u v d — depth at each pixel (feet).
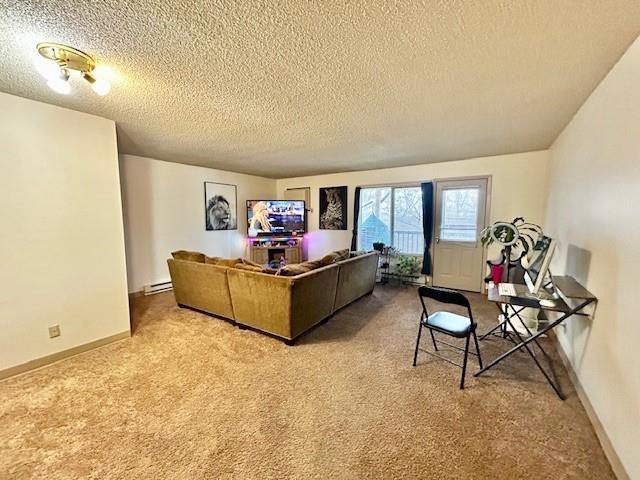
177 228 16.81
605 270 5.70
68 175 8.25
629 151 4.91
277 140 11.44
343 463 4.83
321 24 4.41
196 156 14.80
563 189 9.70
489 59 5.49
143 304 13.35
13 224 7.33
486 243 9.30
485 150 13.23
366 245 19.47
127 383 7.13
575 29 4.56
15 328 7.43
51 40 4.81
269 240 20.72
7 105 7.13
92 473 4.66
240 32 4.61
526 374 7.47
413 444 5.22
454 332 7.09
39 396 6.61
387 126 9.63
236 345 9.17
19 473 4.65
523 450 5.07
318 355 8.52
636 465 4.16
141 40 4.83
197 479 4.54
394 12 4.15
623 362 4.72
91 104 7.78
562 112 8.29
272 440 5.33
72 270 8.43
